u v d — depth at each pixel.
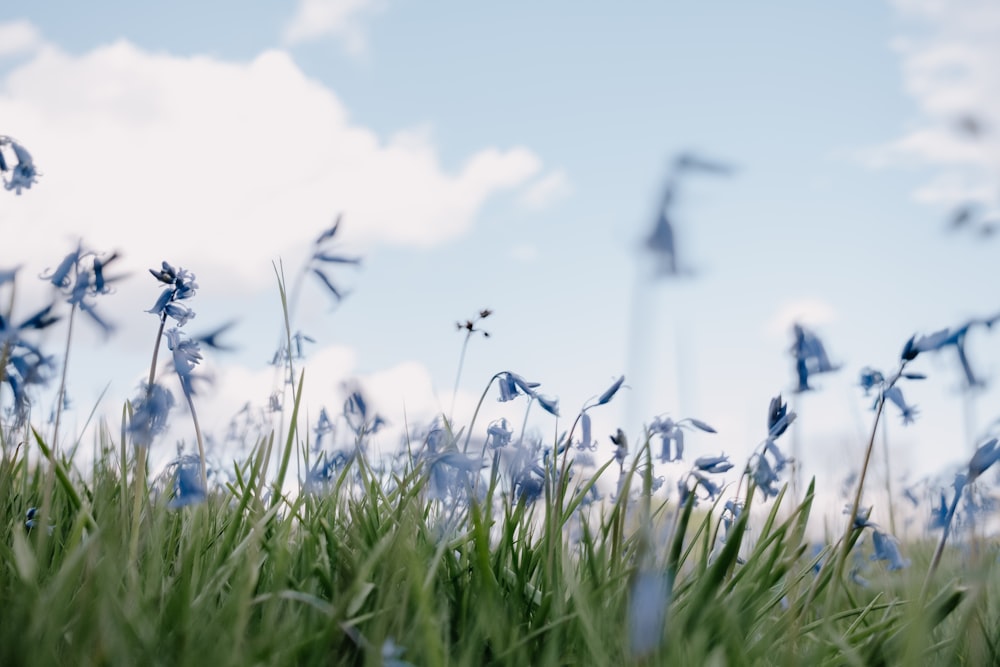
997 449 0.75
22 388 0.89
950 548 1.10
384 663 0.70
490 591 0.78
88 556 0.77
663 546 0.82
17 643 0.71
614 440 0.85
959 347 0.76
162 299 0.81
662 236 0.59
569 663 0.78
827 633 0.81
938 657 0.81
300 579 0.85
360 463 0.94
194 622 0.74
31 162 0.81
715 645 0.79
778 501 0.85
